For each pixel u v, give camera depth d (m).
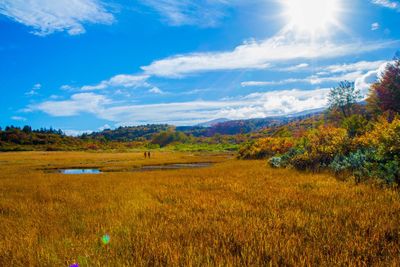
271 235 5.09
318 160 17.19
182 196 10.18
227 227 5.80
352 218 6.05
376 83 46.66
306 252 4.31
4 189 15.34
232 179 15.13
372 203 7.44
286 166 19.62
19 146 151.12
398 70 43.62
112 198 10.83
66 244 5.21
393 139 11.05
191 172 22.02
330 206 7.27
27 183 18.47
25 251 5.00
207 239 5.19
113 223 6.59
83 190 13.95
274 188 10.92
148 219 6.84
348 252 4.23
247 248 4.61
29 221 7.34
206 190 11.72
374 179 10.67
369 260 4.12
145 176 20.72
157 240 5.19
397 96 43.34
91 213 8.20
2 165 46.50
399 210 6.61
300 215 6.45
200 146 127.75
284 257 4.18
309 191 9.91
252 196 9.44
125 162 49.31
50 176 24.11
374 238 4.74
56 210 8.86
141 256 4.56
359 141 16.47
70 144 171.12
